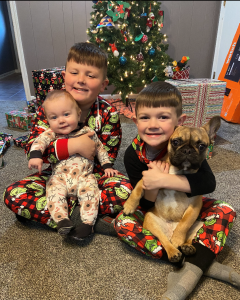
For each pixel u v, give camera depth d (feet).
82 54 3.40
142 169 3.34
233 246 3.22
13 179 4.95
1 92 13.73
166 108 2.81
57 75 7.43
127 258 3.06
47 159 3.60
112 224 3.38
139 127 2.96
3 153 6.23
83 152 3.41
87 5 10.52
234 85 8.18
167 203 3.06
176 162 2.70
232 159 5.81
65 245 3.27
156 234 2.92
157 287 2.65
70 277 2.78
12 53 20.83
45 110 3.39
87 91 3.52
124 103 9.20
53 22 10.66
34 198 3.28
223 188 4.57
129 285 2.68
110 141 4.17
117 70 8.92
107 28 9.01
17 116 7.80
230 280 2.62
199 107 5.73
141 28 8.98
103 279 2.76
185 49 11.50
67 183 3.34
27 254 3.12
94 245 3.28
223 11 10.69
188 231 3.03
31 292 2.61
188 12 10.87
